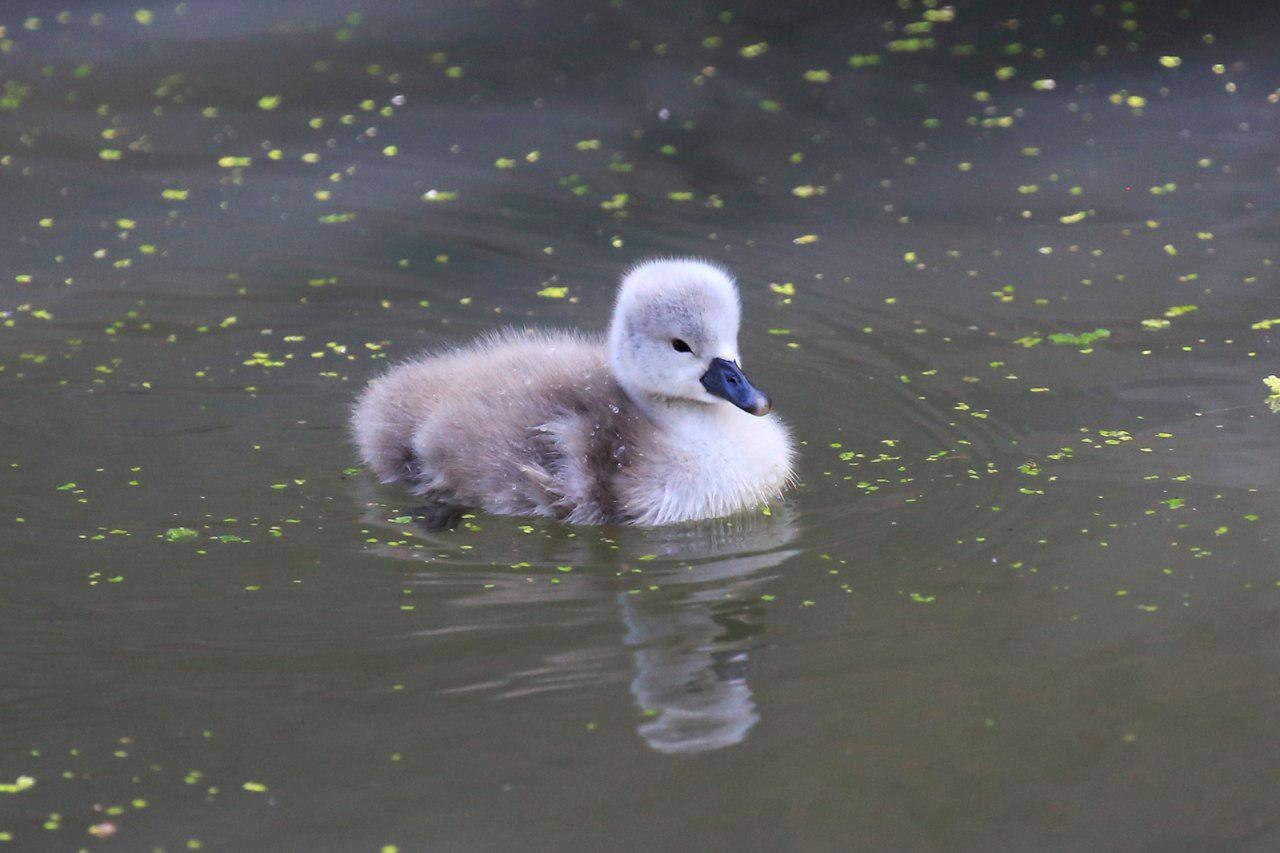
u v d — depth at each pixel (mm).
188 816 8445
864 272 16328
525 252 16828
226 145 19406
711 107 20469
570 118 20219
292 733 9188
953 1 23359
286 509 12211
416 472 12906
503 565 11391
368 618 10531
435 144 19516
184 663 9953
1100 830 8312
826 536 11703
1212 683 9570
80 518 11906
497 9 23703
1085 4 23000
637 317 12609
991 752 8961
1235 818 8391
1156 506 11828
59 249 16672
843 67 21531
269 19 23562
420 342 14961
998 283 16000
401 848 8180
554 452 12258
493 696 9555
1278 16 22250
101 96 20781
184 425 13430
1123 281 15914
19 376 14086
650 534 11969
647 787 8672
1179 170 18344
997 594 10695
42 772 8836
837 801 8539
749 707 9422
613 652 10070
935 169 18734
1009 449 12922
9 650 10086
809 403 13867
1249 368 14047
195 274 16203
